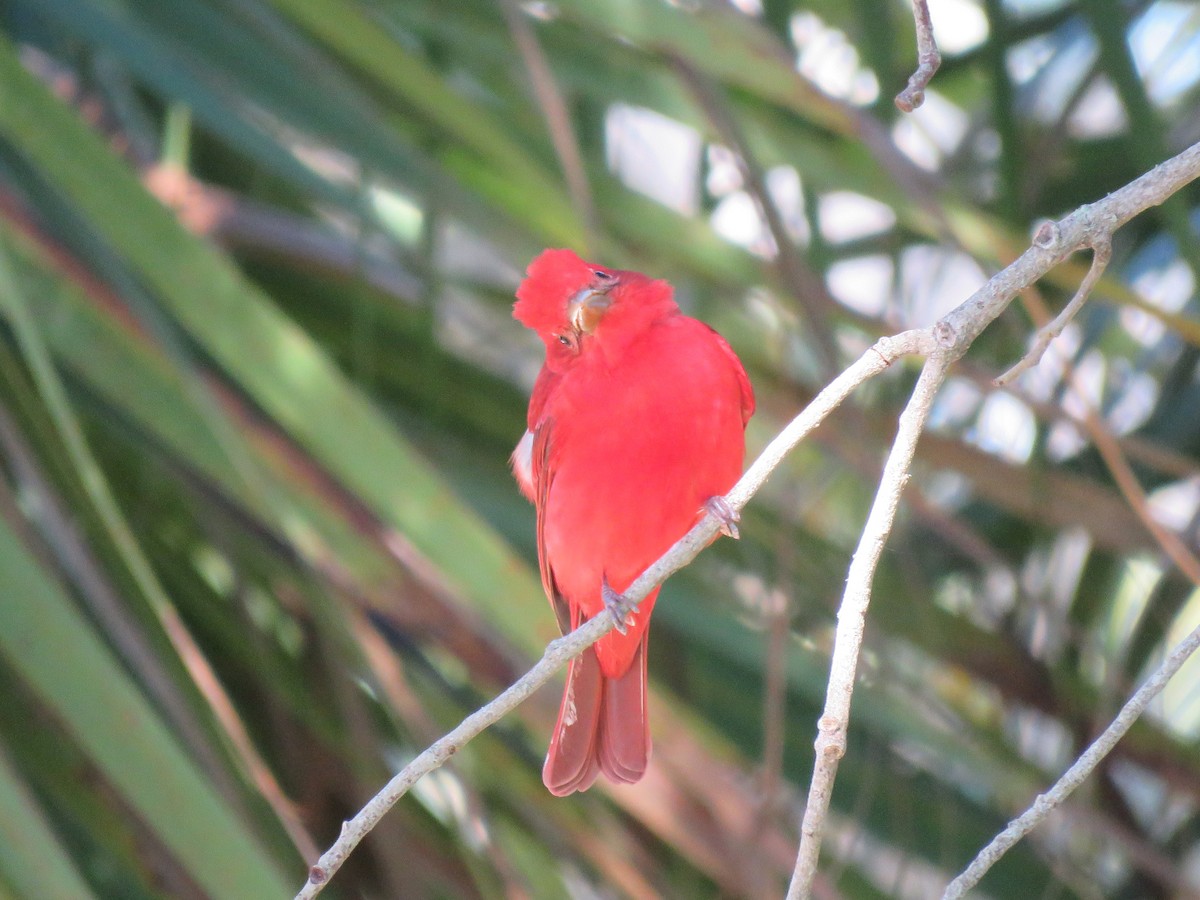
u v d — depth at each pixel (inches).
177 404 314.3
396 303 422.0
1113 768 426.9
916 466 393.7
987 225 317.4
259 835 287.0
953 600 453.7
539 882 367.6
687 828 316.8
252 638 383.6
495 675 319.9
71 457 314.7
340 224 449.7
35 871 255.0
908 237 448.5
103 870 335.0
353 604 318.3
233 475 314.8
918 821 411.5
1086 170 463.8
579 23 335.9
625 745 328.8
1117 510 387.9
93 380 313.3
